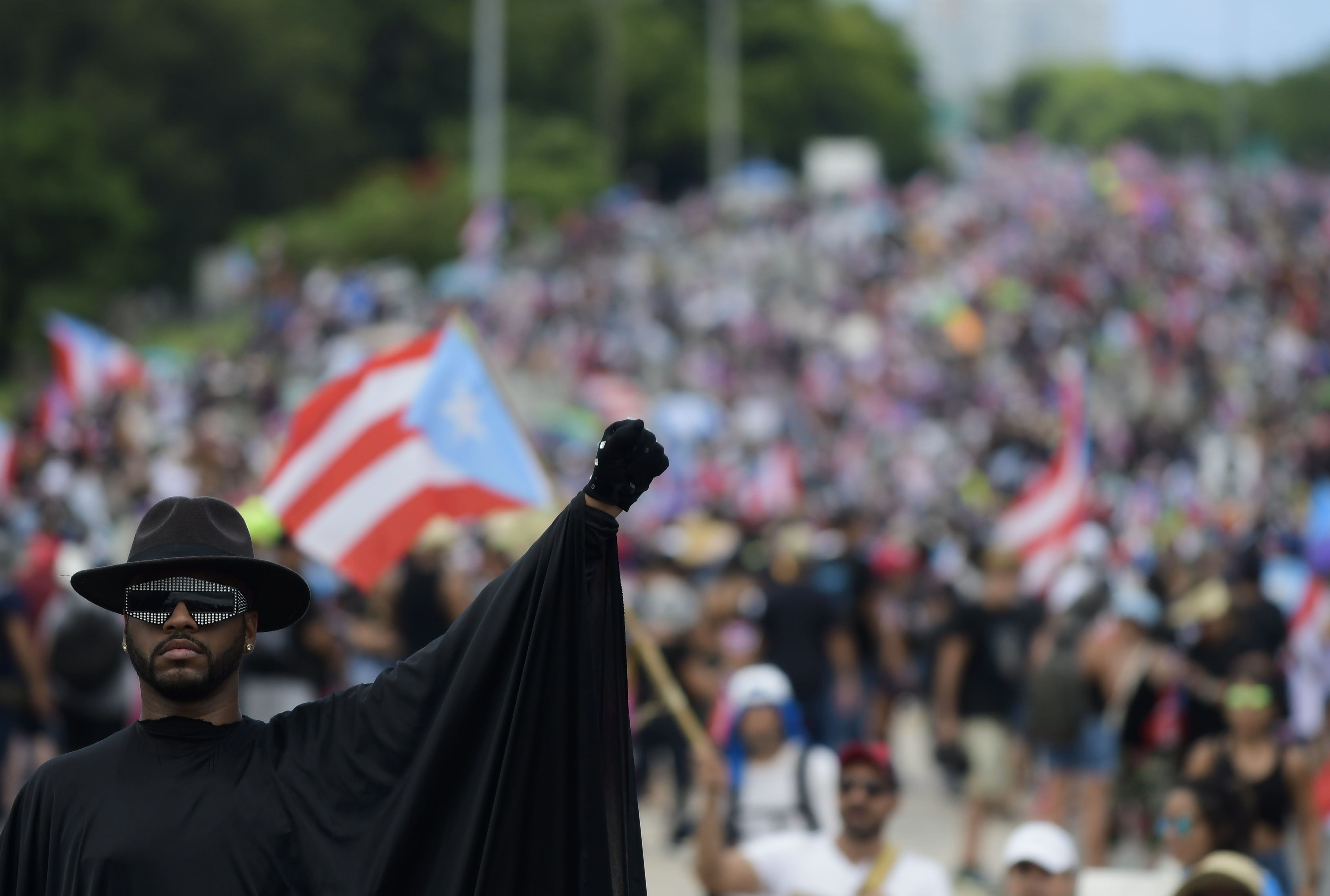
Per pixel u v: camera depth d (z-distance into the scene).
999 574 42.00
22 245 158.25
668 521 70.25
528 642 12.19
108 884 11.78
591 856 12.09
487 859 12.00
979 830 40.88
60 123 163.62
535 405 117.31
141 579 12.47
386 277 196.75
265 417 114.06
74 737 35.28
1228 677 34.81
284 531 35.56
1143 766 37.72
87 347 87.81
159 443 84.88
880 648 48.91
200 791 12.04
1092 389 153.62
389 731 12.23
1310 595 45.31
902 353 179.62
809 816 29.19
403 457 29.33
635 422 12.41
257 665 33.97
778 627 44.16
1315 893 30.03
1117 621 39.16
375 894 11.95
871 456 120.88
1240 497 96.56
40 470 67.56
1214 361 164.88
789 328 192.75
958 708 41.44
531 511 29.66
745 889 25.00
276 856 11.96
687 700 44.22
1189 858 25.48
